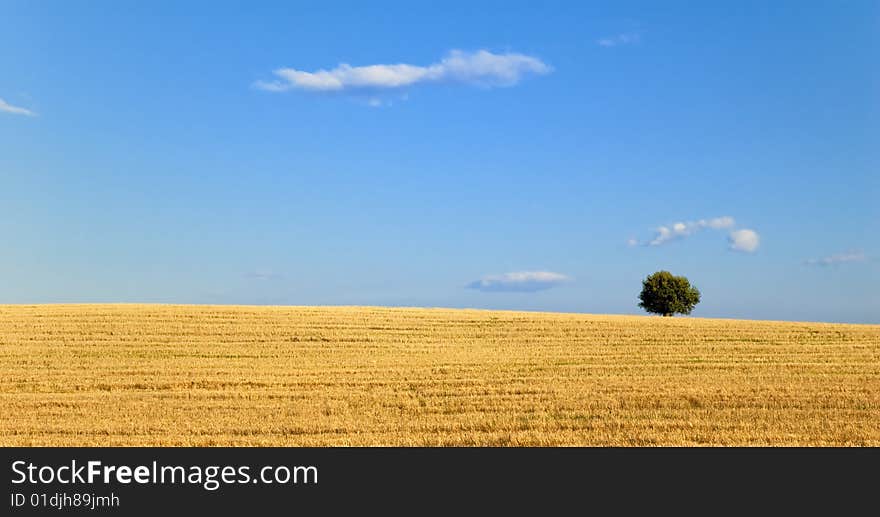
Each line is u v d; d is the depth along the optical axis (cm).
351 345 3856
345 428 2152
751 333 4347
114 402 2550
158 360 3412
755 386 2825
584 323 4650
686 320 4966
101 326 4116
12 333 3912
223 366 3284
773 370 3262
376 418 2298
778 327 4594
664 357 3584
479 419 2272
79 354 3519
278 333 4081
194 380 2950
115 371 3139
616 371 3209
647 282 6988
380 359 3500
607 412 2369
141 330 4038
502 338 4144
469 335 4206
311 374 3112
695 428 2144
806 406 2469
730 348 3872
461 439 2034
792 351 3794
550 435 2066
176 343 3775
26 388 2856
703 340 4112
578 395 2642
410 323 4494
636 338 4159
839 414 2341
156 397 2675
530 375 3094
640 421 2225
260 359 3478
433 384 2895
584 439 2033
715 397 2598
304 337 3994
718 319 5150
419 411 2436
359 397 2662
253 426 2162
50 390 2836
